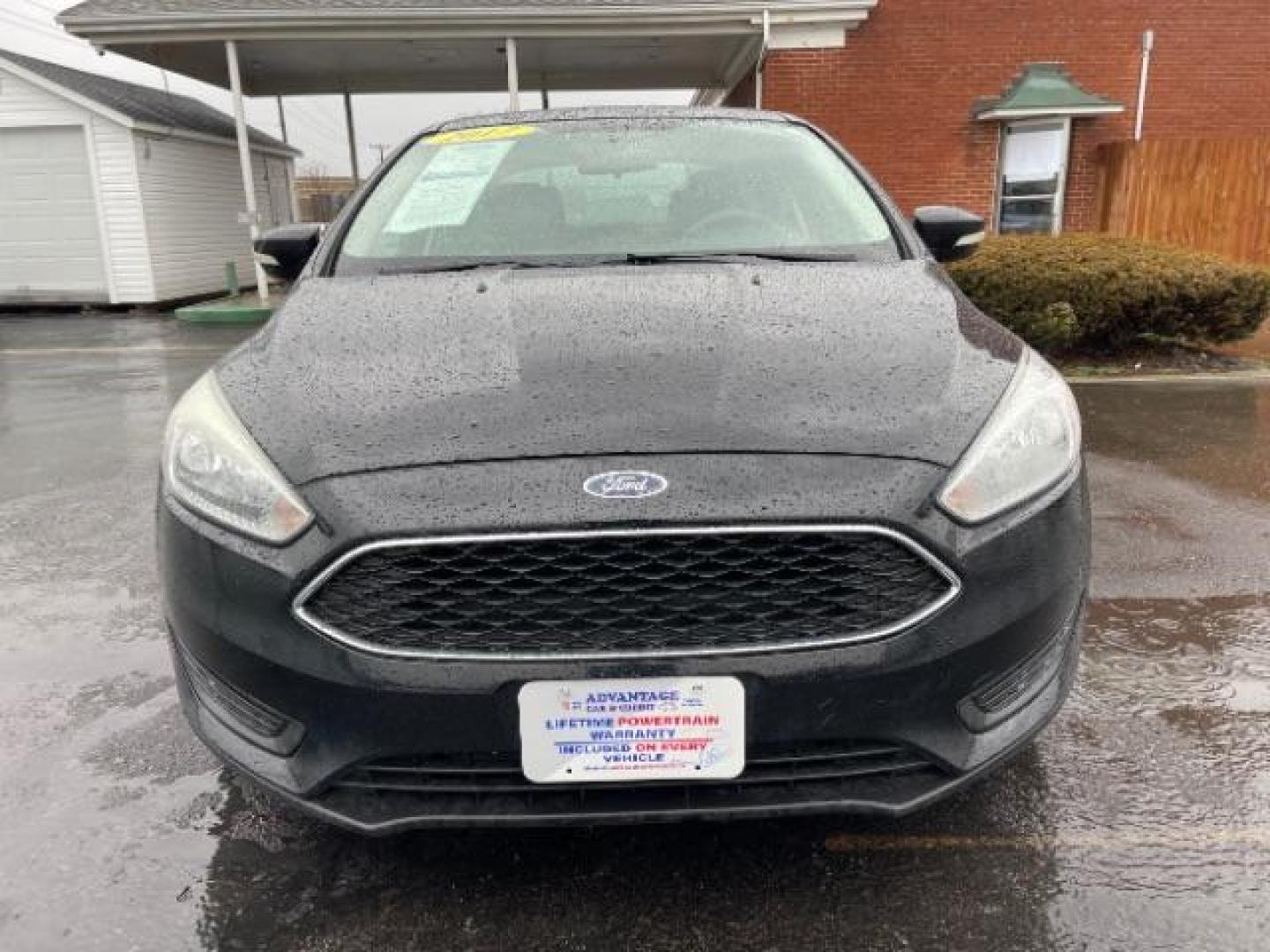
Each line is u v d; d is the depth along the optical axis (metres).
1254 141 11.35
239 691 1.83
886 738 1.76
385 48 12.84
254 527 1.79
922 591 1.75
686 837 2.15
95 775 2.45
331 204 25.73
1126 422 5.80
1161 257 7.55
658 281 2.42
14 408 7.32
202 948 1.87
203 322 12.71
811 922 1.90
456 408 1.88
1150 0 12.41
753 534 1.68
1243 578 3.55
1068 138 12.61
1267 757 2.44
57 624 3.36
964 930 1.88
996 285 7.53
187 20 11.11
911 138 12.66
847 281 2.42
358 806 1.80
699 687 1.70
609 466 1.73
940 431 1.84
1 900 2.00
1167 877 2.01
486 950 1.85
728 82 16.11
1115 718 2.62
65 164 14.34
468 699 1.70
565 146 3.15
